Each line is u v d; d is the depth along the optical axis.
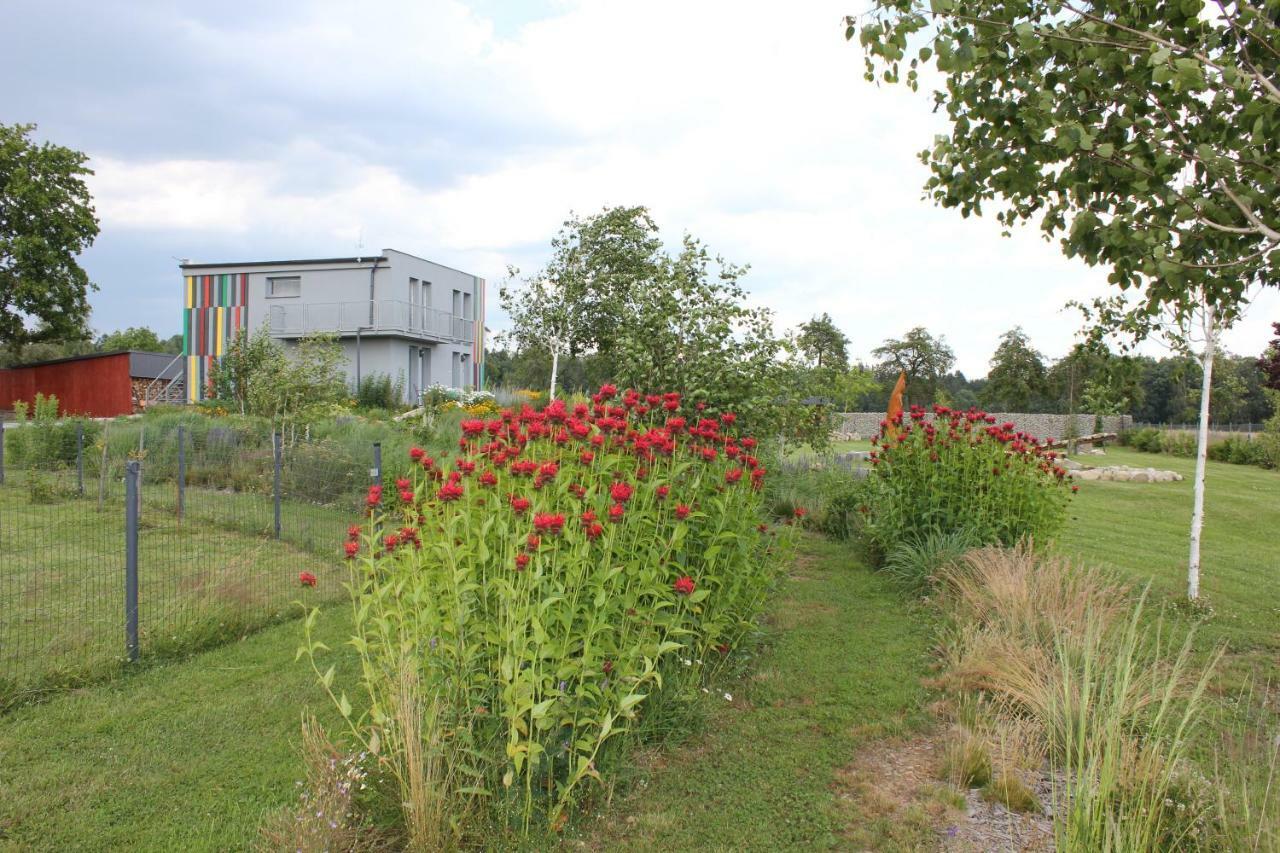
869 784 3.34
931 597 5.99
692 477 4.53
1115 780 2.68
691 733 3.78
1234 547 9.32
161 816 3.02
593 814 3.06
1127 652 3.02
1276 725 3.68
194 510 9.29
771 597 6.05
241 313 29.22
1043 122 3.65
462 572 2.94
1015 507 6.77
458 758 3.00
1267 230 3.17
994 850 2.81
